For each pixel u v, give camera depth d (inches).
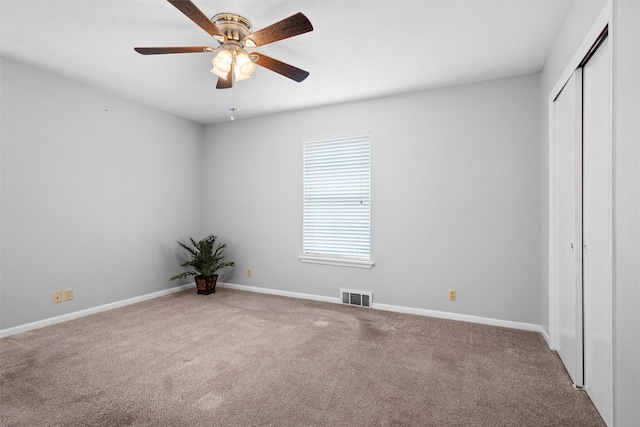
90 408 69.9
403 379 82.6
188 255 181.3
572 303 82.1
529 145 117.9
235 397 74.5
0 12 82.9
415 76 121.2
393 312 138.6
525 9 81.4
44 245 120.2
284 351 99.3
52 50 103.7
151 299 158.6
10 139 111.0
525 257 118.5
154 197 162.4
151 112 160.6
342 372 86.2
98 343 104.7
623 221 50.3
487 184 124.3
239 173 180.5
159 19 86.5
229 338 109.4
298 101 149.6
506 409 70.2
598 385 68.8
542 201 113.6
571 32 79.9
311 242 161.2
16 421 65.4
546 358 94.5
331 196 155.9
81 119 131.5
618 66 51.5
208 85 132.1
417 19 85.7
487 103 124.3
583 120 76.0
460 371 86.7
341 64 112.0
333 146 155.3
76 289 130.3
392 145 141.2
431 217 133.7
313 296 159.2
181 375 84.4
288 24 70.6
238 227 181.0
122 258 147.6
